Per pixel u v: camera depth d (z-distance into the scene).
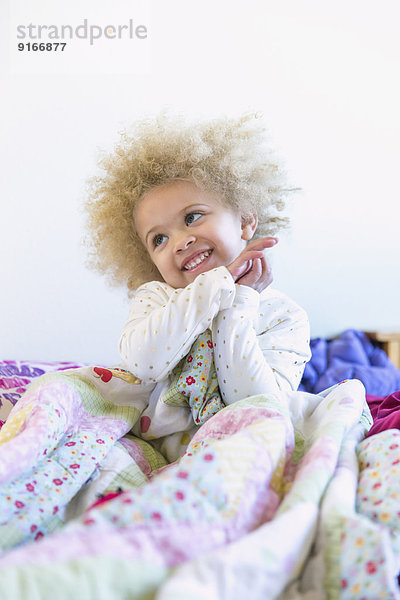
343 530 0.50
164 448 0.95
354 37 2.29
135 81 2.15
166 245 1.05
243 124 1.20
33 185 2.08
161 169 1.05
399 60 2.32
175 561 0.45
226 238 1.04
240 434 0.61
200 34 2.20
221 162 1.07
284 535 0.47
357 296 2.31
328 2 2.28
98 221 1.21
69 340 2.09
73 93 2.11
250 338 0.90
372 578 0.47
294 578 0.49
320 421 0.79
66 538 0.43
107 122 2.12
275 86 2.24
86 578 0.41
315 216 2.27
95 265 1.32
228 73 2.22
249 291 0.94
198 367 0.91
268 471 0.58
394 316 2.34
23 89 2.08
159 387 0.97
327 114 2.27
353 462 0.66
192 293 0.88
